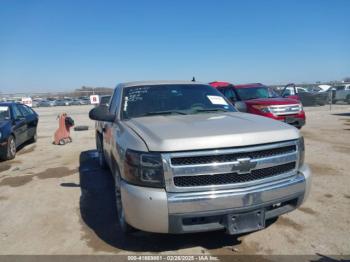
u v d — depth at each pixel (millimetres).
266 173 3096
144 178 2943
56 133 11008
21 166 7742
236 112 4418
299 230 3752
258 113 9969
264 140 3059
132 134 3295
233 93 11703
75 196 5273
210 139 2916
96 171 6863
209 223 2965
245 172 2955
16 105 10273
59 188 5746
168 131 3146
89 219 4320
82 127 14852
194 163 2881
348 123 13547
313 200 4633
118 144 3523
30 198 5277
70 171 6973
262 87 12117
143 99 4477
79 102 53938
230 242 3525
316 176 5766
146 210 2883
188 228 2930
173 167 2857
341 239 3529
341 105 27250
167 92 4664
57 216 4469
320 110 21484
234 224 2949
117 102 4621
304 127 12453
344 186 5199
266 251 3334
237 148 2955
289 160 3227
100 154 6922
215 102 4637
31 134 10930
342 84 30250
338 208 4332
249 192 2934
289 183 3164
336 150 7914
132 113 4242
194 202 2838
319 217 4074
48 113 30375
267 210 3160
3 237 3893
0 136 8102
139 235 3758
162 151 2873
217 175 2912
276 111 9828
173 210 2840
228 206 2895
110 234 3844
